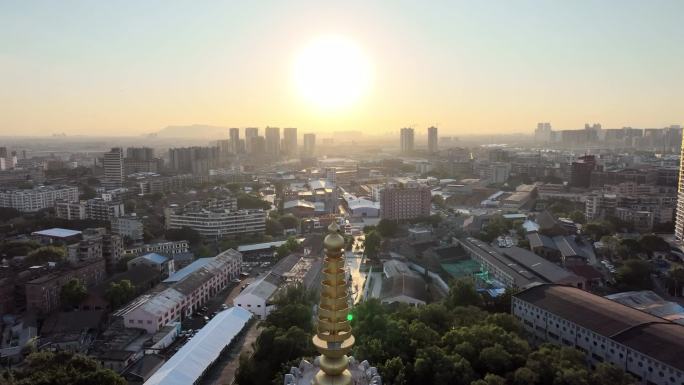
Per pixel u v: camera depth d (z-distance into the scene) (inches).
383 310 7859.3
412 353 6653.5
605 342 7052.2
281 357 6796.3
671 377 6127.0
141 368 7568.9
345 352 3545.8
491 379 5757.9
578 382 5698.8
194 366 7209.6
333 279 3518.7
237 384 6653.5
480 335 6879.9
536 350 7022.6
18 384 5654.5
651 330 6889.8
